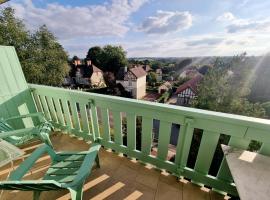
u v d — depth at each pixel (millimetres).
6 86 2160
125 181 1618
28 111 2430
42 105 2588
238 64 12523
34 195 1225
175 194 1463
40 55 11117
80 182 1148
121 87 29828
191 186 1541
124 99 1652
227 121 1170
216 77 13109
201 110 1305
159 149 1652
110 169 1781
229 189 1390
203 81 13953
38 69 10648
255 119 1108
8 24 9094
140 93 29906
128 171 1748
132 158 1935
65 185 1065
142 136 1715
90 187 1553
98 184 1586
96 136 2164
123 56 36469
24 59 10414
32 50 10656
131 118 1706
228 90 12492
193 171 1522
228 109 12031
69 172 1312
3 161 1204
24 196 1485
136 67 31859
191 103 15125
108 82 33219
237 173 901
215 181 1431
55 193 1503
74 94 2064
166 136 1545
